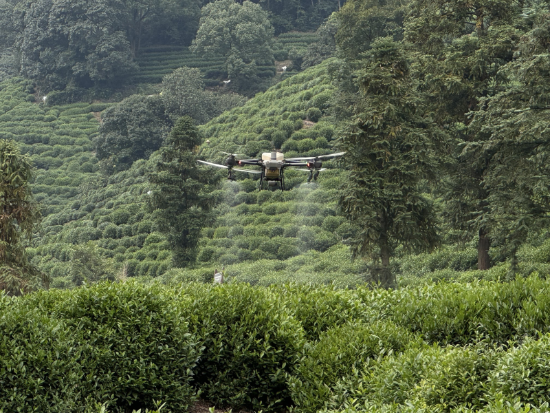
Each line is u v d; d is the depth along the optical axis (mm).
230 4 191750
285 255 80688
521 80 45906
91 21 185875
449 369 16047
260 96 145875
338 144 50000
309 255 77125
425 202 49906
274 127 115812
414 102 50094
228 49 187750
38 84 190125
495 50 52781
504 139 45812
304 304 22766
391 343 19562
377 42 50781
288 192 95500
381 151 48750
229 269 75500
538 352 15516
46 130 168625
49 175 148750
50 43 189875
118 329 18281
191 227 77625
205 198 79562
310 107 121125
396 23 107438
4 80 198250
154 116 147250
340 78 106562
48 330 16922
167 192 78250
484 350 17719
